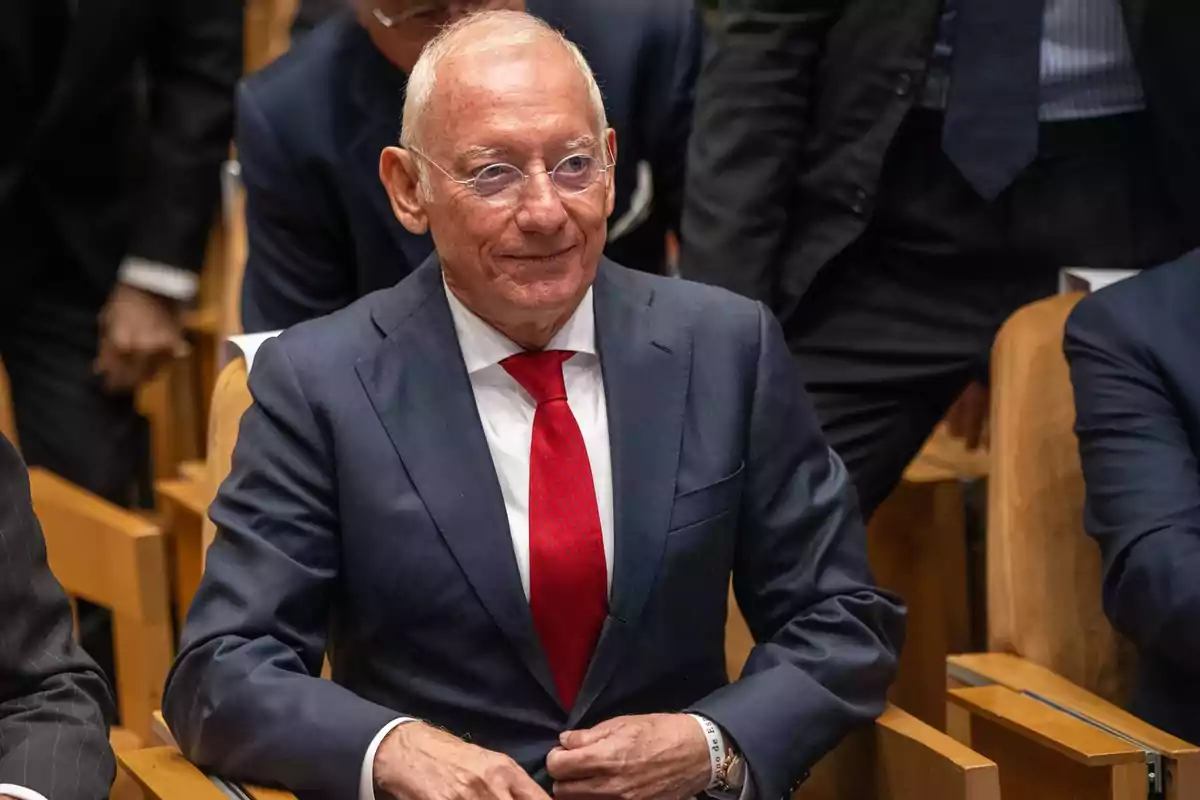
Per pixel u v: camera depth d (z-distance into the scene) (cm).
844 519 788
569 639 735
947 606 1090
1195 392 847
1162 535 817
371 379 741
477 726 735
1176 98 912
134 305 1258
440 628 730
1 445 689
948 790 733
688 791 719
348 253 956
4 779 638
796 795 877
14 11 1170
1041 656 877
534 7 943
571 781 705
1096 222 944
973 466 1141
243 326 974
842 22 912
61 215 1238
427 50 727
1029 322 906
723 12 932
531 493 736
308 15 1082
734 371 768
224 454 829
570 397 755
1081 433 870
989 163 909
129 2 1200
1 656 672
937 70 916
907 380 953
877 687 772
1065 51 915
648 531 735
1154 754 744
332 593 751
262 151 936
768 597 781
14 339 1266
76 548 990
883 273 957
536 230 693
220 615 727
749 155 918
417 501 727
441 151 706
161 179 1253
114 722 707
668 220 1050
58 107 1196
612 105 956
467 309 750
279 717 697
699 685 765
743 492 771
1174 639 802
